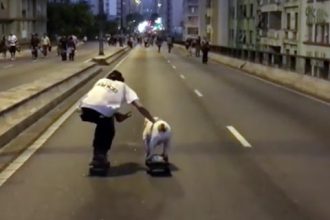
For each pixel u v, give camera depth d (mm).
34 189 7707
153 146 8602
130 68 39594
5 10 81125
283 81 27453
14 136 11445
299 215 6551
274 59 30766
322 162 9477
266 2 71625
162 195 7414
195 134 12344
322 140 11617
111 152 10211
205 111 16484
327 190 7672
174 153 10203
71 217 6473
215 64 48219
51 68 36188
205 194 7461
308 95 21859
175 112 16203
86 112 8625
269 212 6664
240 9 88125
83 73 26922
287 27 63344
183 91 22953
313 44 53188
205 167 9086
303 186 7883
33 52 52031
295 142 11383
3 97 13734
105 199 7223
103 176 8453
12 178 8312
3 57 53312
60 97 18094
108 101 8609
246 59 39469
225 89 24016
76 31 132625
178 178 8344
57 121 14102
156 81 28141
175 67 42062
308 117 15281
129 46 99875
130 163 9344
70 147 10719
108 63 43406
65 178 8328
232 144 11125
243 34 86188
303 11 57375
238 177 8406
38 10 100750
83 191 7605
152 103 18500
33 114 13516
